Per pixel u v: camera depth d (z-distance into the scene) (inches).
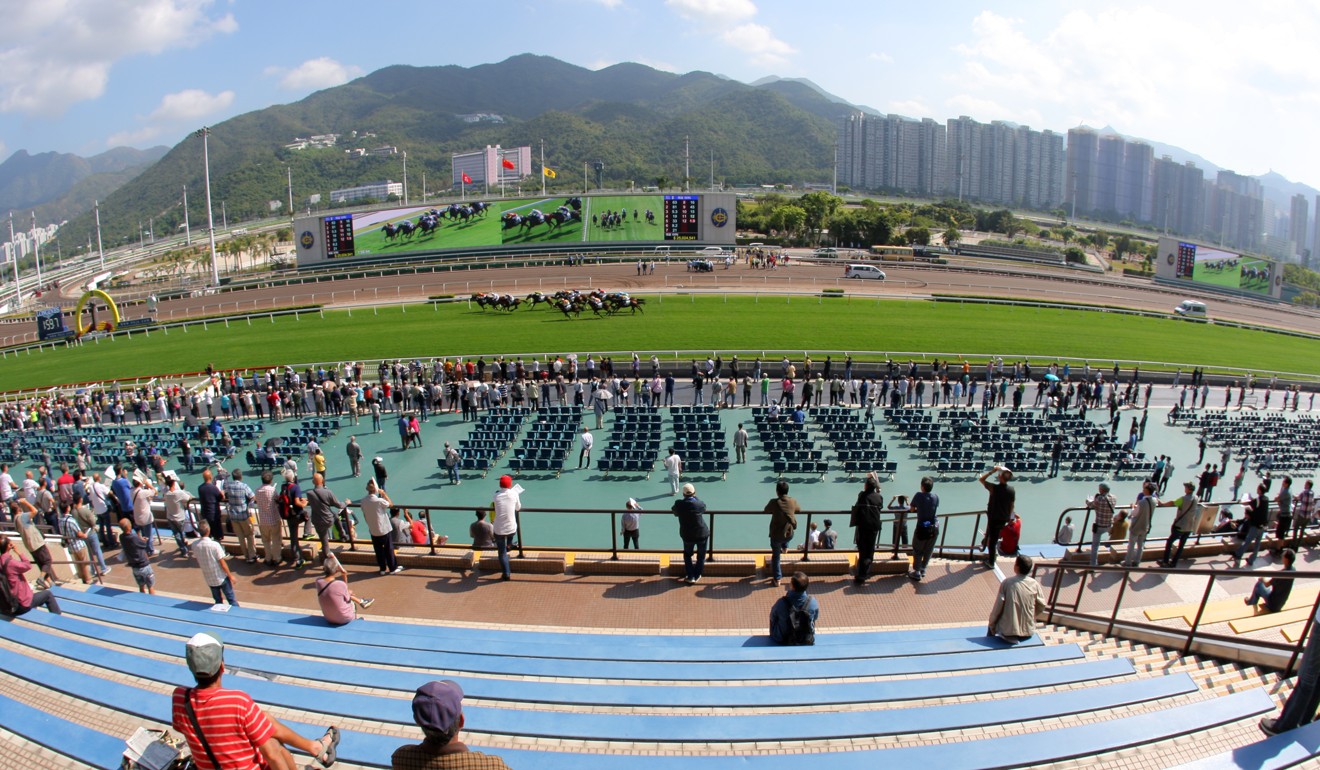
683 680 387.5
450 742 203.5
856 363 2016.5
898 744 307.6
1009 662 407.8
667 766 276.4
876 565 605.0
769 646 440.8
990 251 5064.0
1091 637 469.1
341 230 4411.9
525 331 2509.8
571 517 1052.5
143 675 363.3
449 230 4439.0
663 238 4416.8
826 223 5659.5
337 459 1364.4
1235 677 369.1
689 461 1248.2
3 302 5984.3
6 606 474.3
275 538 646.5
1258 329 3218.5
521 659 406.9
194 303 3595.0
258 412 1673.2
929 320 2733.8
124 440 1550.2
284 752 222.1
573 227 4421.8
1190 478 1342.3
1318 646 265.6
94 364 2500.0
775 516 559.2
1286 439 1572.3
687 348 2256.4
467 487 1202.6
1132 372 2121.1
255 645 437.1
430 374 1923.0
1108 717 323.9
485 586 585.0
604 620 528.1
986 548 673.0
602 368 1883.6
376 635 466.0
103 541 776.9
